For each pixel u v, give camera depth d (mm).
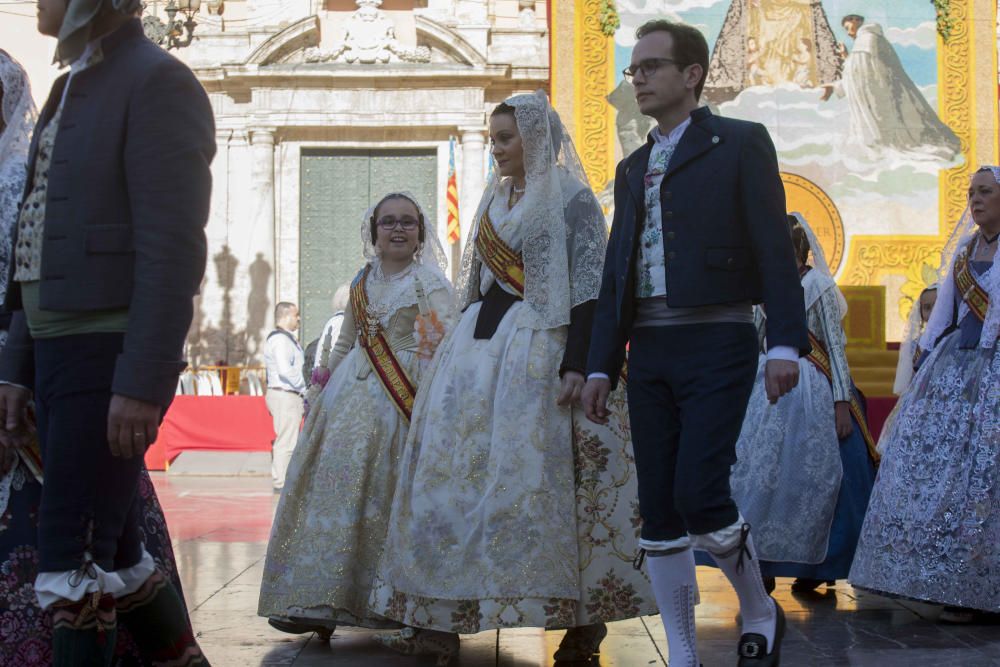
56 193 2424
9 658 2723
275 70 17266
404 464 3730
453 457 3604
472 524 3512
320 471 4059
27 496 2787
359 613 3967
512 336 3662
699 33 3221
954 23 16656
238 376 16844
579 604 3506
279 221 17531
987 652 3777
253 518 8094
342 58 17531
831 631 4141
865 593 5039
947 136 16641
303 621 3971
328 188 17656
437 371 3775
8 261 2979
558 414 3600
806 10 16625
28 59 17359
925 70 16672
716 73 16578
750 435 5004
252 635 4090
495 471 3535
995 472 4254
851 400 5074
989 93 16641
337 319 6902
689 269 3029
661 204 3102
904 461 4449
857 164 16625
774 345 2975
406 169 17703
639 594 3566
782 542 4883
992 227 4520
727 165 3070
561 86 16188
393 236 4348
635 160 3264
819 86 16609
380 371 4191
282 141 17594
